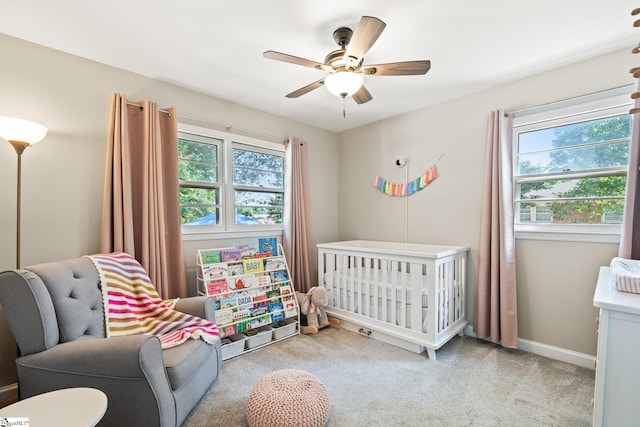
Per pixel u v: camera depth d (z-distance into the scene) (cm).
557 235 227
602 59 208
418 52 205
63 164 204
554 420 157
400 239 333
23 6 158
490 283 255
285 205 337
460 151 281
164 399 134
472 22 172
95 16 167
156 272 228
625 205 190
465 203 279
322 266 320
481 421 157
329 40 192
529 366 216
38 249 194
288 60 167
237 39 191
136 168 230
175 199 245
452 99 286
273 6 158
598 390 110
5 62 185
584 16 166
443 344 247
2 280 134
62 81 204
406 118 325
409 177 322
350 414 163
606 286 133
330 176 396
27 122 163
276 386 155
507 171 243
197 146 275
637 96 106
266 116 325
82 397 106
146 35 186
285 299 280
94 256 186
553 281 230
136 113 232
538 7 159
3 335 180
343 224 397
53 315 141
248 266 268
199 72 235
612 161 211
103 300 173
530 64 222
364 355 234
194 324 187
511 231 242
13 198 186
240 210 307
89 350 132
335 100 291
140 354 128
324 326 297
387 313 257
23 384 137
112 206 215
